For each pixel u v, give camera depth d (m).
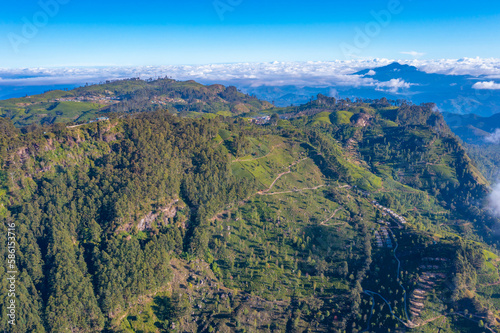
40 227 178.12
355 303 184.88
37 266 161.88
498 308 178.75
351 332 176.25
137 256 179.62
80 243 183.62
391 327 175.38
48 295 155.62
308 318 181.88
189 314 175.25
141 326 163.75
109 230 188.12
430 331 170.88
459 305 179.75
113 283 164.62
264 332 173.38
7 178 186.25
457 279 183.62
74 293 155.12
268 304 186.88
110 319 160.62
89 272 171.50
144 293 173.00
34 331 142.50
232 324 173.12
